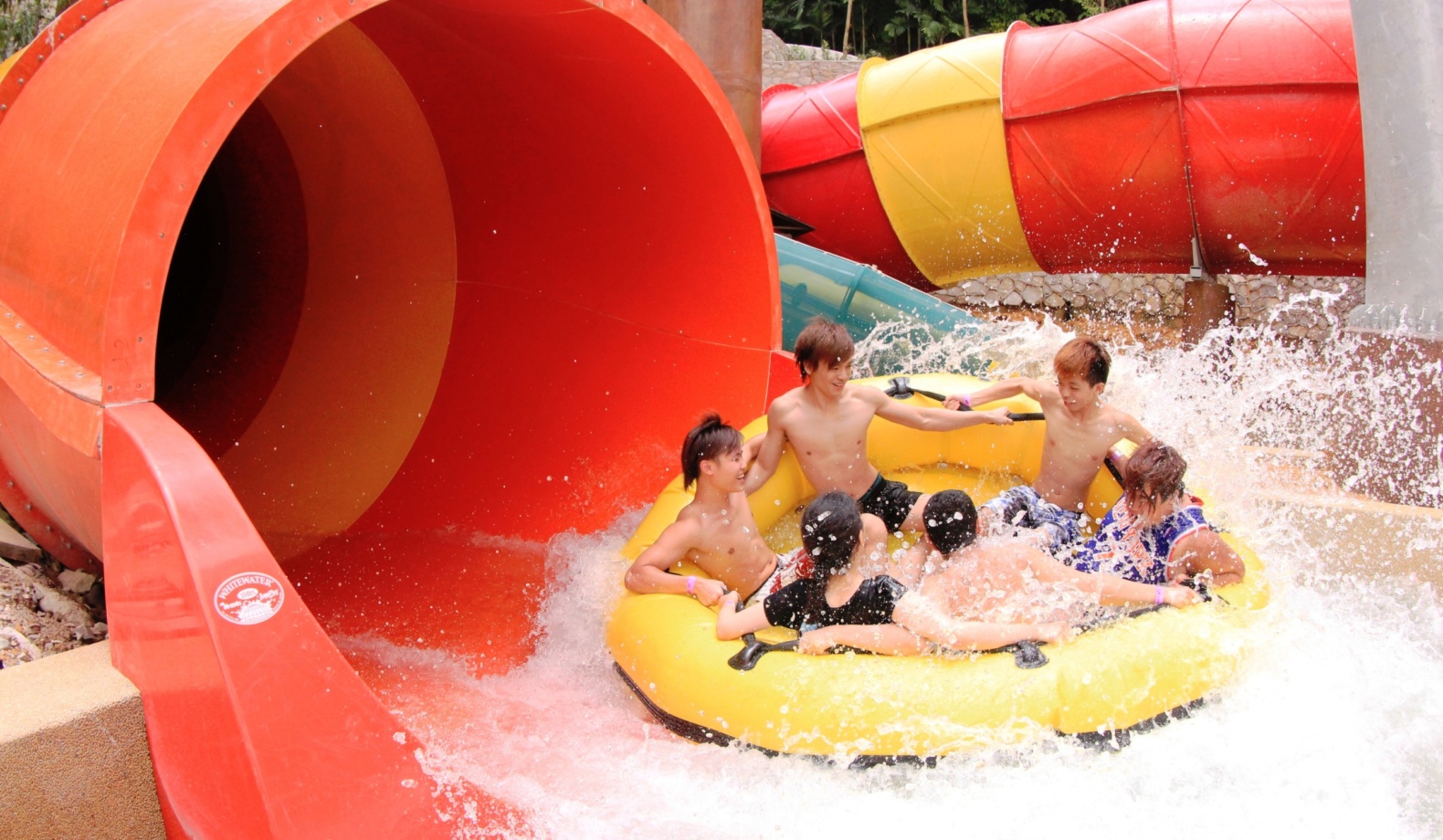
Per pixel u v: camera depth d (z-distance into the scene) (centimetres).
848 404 483
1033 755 336
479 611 499
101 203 345
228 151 649
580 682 432
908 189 984
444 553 561
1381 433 592
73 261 354
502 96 570
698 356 589
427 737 378
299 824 277
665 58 482
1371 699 364
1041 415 520
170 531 290
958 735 337
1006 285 1296
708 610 420
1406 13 579
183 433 318
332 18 359
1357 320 612
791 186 1055
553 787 338
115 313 322
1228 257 888
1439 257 577
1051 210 922
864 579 382
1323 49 775
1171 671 353
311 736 287
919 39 1994
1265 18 797
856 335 762
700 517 446
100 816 304
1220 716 353
